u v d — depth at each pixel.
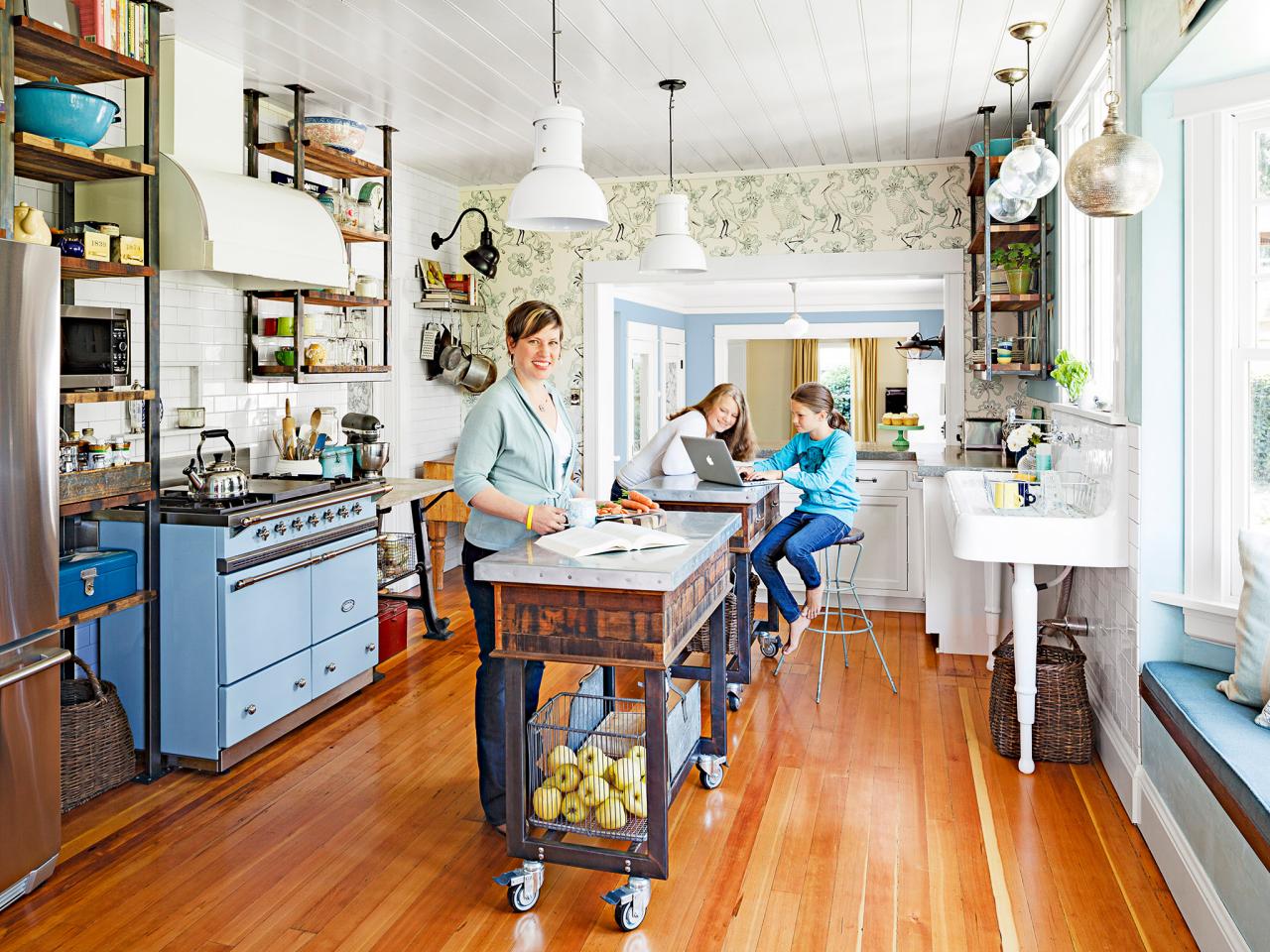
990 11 3.39
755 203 5.91
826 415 4.47
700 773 3.09
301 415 4.75
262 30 3.54
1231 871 2.05
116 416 3.57
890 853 2.68
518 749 2.40
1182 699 2.46
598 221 3.04
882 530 5.38
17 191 3.17
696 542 2.49
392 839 2.78
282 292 4.28
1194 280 2.74
